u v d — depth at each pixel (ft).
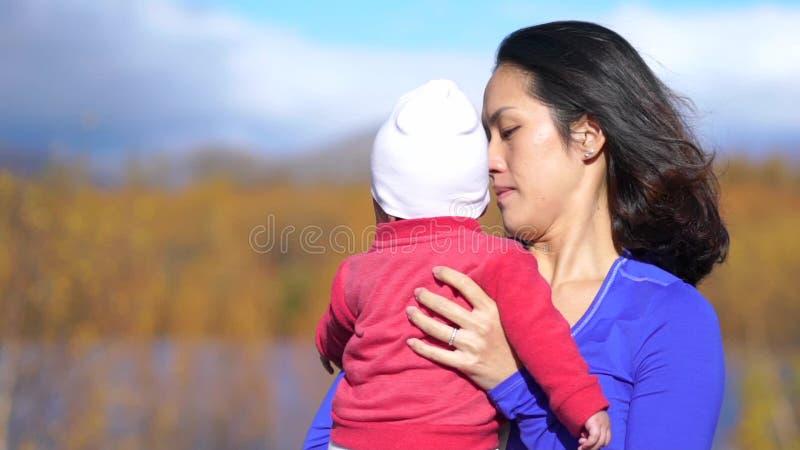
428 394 5.96
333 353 6.98
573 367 5.75
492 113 6.84
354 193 76.79
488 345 5.96
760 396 32.94
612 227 7.01
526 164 6.67
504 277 6.03
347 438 6.14
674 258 7.27
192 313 46.24
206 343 46.88
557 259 6.77
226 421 36.76
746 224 62.49
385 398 6.00
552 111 6.62
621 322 6.16
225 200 65.77
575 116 6.61
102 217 33.37
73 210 31.24
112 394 31.04
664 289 6.29
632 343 6.09
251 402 38.99
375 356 6.13
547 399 5.97
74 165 32.27
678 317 6.08
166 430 32.71
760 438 31.89
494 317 6.00
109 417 30.78
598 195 6.85
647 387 5.89
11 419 27.66
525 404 5.97
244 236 59.72
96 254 32.37
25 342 28.84
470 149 6.36
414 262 6.21
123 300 33.37
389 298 6.18
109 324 32.71
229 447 35.58
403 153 6.35
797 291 54.29
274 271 64.69
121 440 30.37
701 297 6.30
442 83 6.59
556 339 5.83
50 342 28.96
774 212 71.15
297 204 70.13
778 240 57.52
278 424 38.63
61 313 29.45
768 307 54.34
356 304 6.44
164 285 43.16
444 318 6.12
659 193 6.81
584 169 6.74
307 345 59.31
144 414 32.32
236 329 49.29
